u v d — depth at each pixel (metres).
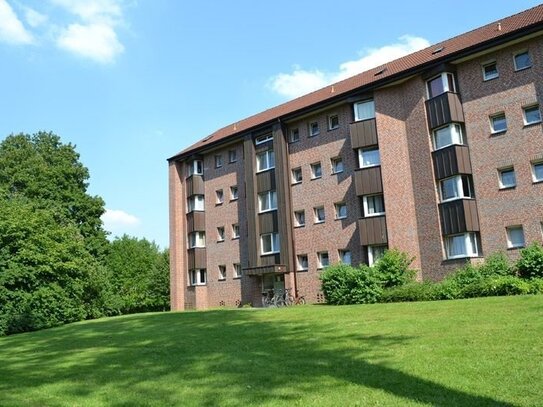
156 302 58.12
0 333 24.08
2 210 28.12
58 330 22.47
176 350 12.59
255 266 34.22
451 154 25.81
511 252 24.05
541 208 23.41
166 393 8.21
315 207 32.34
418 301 20.92
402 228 27.34
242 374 9.17
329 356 10.30
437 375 8.06
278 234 33.56
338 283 24.95
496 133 25.08
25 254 26.36
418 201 27.05
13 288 25.88
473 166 25.66
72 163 48.03
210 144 38.91
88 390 8.77
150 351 12.70
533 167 24.02
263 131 35.31
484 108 25.55
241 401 7.45
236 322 18.52
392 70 30.81
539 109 23.91
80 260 30.20
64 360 12.38
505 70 25.05
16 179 44.06
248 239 35.09
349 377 8.38
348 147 30.97
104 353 13.05
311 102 34.75
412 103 27.86
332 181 31.59
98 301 35.44
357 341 11.77
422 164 27.06
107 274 38.78
